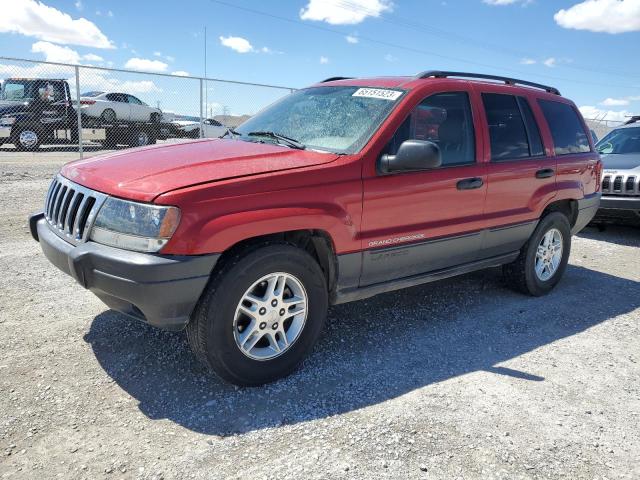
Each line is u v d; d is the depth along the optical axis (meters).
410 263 3.85
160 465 2.46
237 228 2.87
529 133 4.78
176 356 3.48
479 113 4.29
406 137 3.70
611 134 9.67
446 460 2.59
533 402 3.17
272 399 3.06
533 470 2.56
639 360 3.84
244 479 2.39
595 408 3.15
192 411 2.90
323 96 4.28
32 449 2.52
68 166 3.65
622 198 7.69
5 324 3.82
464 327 4.28
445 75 4.26
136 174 3.06
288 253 3.11
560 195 5.00
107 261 2.80
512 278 5.04
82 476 2.36
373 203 3.47
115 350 3.52
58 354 3.43
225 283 2.92
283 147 3.64
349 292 3.57
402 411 2.99
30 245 5.89
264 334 3.17
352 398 3.11
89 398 2.96
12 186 9.41
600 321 4.58
